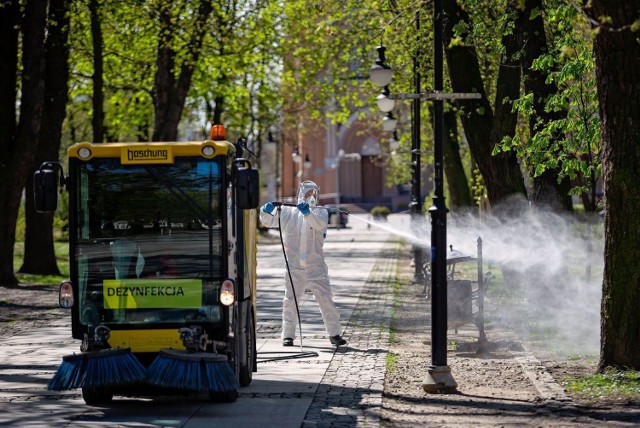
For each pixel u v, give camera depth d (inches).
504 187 1115.3
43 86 1433.3
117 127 2329.0
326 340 871.1
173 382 538.0
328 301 831.7
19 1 1403.8
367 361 745.6
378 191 5206.7
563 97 810.8
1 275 1465.3
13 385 660.7
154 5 1509.6
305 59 1828.2
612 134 613.6
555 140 853.8
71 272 580.7
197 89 2068.2
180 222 579.8
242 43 1753.2
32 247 1669.5
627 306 622.5
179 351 553.3
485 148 1115.9
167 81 1641.2
